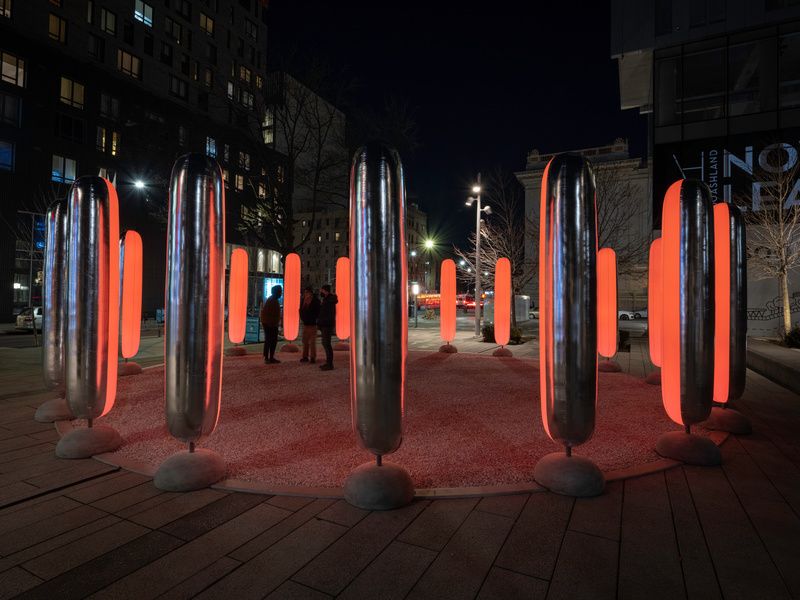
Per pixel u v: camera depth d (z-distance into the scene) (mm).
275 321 11688
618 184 23375
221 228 4250
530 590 2703
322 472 4488
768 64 20266
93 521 3541
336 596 2652
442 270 14242
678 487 4180
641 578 2818
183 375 4059
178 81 41906
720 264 5512
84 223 4828
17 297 32125
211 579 2812
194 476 4109
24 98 31484
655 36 22219
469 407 7180
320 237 82750
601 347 10820
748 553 3096
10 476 4410
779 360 10359
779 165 18125
